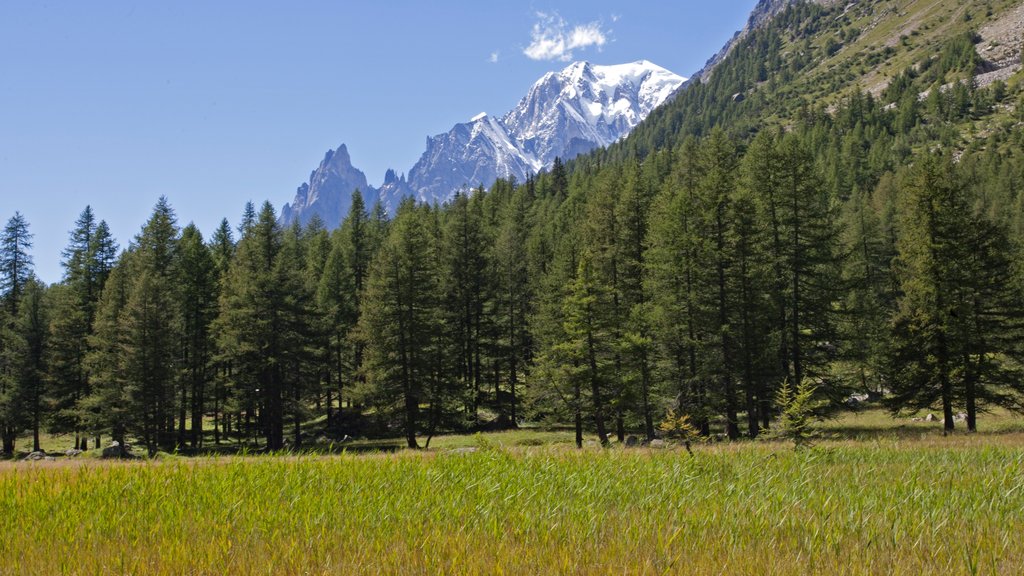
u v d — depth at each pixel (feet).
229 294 160.35
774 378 111.14
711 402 112.88
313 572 18.37
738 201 113.29
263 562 19.34
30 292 170.71
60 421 163.02
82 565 19.51
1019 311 99.30
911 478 32.37
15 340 160.25
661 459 40.75
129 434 157.48
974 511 25.58
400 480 32.99
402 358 135.44
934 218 102.37
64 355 160.04
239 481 31.63
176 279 164.35
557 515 25.64
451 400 148.15
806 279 114.73
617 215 143.95
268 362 140.36
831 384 108.68
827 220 114.01
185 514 26.08
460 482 32.53
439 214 286.46
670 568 18.06
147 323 140.26
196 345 163.02
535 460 39.37
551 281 146.72
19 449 173.99
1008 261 101.04
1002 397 99.76
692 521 24.14
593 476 33.45
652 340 119.44
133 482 31.73
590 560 19.31
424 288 140.26
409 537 21.97
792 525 23.21
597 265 140.05
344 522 24.52
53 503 27.78
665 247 120.37
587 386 117.39
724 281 115.24
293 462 37.65
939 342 100.99
